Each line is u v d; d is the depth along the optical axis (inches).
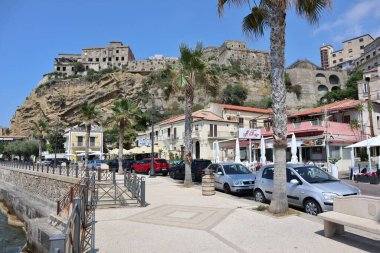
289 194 405.1
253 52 4923.7
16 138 4131.4
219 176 636.1
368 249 227.1
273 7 371.2
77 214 232.5
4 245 586.2
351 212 249.6
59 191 969.5
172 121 1971.0
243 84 3890.3
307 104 3491.6
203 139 1763.0
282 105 364.8
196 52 713.6
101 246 253.4
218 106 2025.1
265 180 469.1
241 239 264.7
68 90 4798.2
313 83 3646.7
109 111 4291.3
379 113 1450.5
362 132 1294.3
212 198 515.2
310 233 275.1
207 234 284.0
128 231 303.0
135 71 4886.8
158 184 793.6
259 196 474.9
